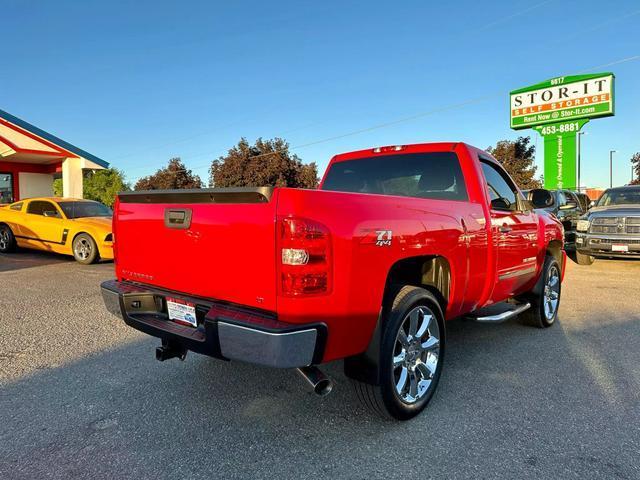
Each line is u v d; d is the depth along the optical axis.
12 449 2.84
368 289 2.80
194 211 3.04
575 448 2.86
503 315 4.41
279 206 2.57
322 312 2.60
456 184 4.30
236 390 3.70
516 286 4.89
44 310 6.23
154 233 3.37
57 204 11.28
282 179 31.67
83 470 2.63
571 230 13.17
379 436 3.02
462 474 2.60
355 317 2.75
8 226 12.00
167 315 3.31
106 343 4.86
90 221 10.73
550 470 2.63
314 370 2.75
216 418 3.25
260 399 3.55
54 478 2.56
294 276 2.53
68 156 16.42
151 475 2.59
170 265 3.27
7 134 15.23
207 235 2.96
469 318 4.25
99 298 6.96
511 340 5.07
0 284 8.02
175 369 4.13
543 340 5.07
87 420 3.21
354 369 2.99
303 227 2.52
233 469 2.65
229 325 2.64
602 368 4.21
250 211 2.70
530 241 4.96
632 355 4.56
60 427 3.11
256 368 4.16
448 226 3.52
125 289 3.56
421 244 3.22
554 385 3.83
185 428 3.11
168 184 37.31
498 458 2.76
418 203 3.31
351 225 2.70
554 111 23.36
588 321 5.87
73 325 5.52
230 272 2.84
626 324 5.71
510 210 4.71
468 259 3.79
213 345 2.76
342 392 3.69
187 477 2.57
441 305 3.67
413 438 2.99
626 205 10.87
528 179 28.06
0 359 4.38
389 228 2.95
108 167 17.45
